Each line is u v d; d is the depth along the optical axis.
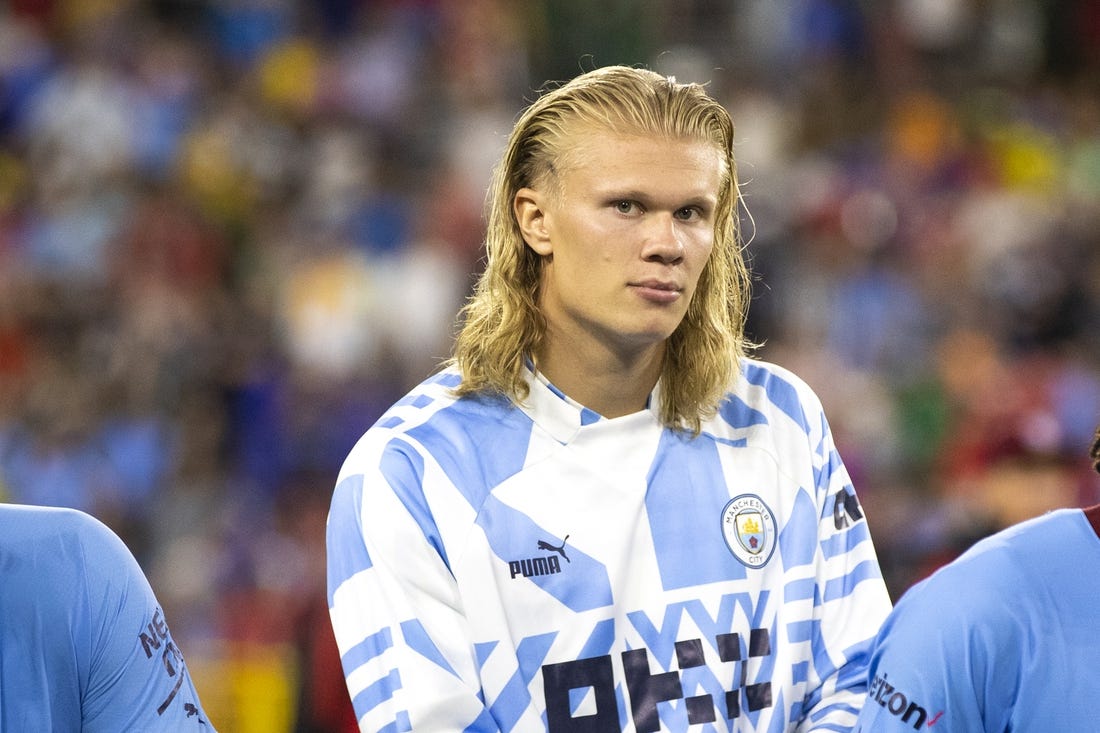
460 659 8.38
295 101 44.34
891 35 49.03
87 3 45.19
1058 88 50.03
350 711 18.36
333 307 37.31
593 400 8.90
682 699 8.49
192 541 29.83
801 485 9.18
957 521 20.78
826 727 8.69
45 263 37.97
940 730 7.85
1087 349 37.47
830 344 36.34
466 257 39.59
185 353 34.62
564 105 8.62
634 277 8.38
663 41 46.47
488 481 8.68
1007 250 39.53
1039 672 7.78
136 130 42.09
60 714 7.97
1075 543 7.99
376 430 8.95
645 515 8.77
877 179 42.75
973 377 34.62
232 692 24.45
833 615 9.08
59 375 33.78
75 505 31.69
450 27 45.94
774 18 48.38
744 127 44.19
